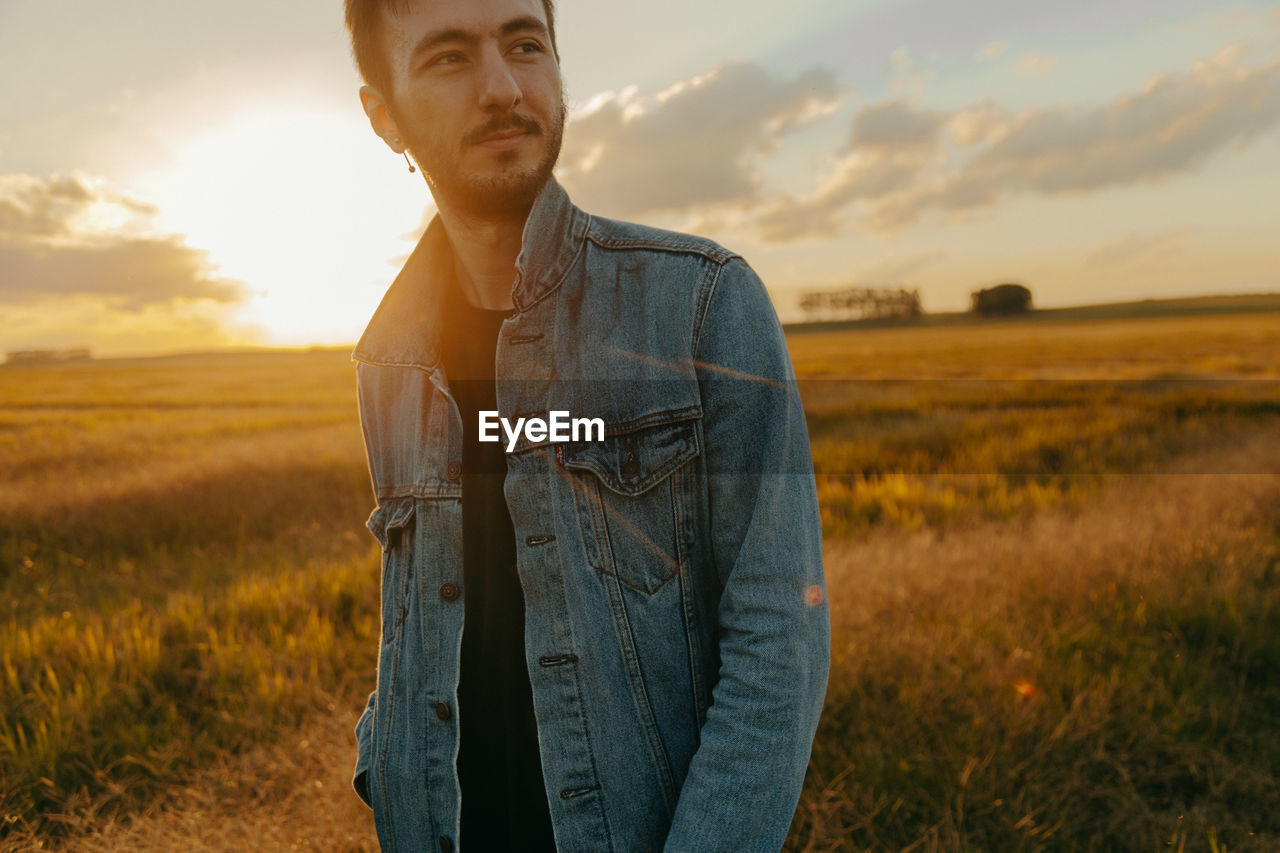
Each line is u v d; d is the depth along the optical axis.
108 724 2.86
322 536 6.20
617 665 0.88
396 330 1.06
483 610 0.99
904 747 2.58
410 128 0.93
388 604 1.10
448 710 0.99
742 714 0.76
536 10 0.93
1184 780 2.54
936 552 4.41
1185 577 3.99
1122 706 2.86
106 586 5.09
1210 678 3.08
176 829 2.22
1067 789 2.40
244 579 4.76
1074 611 3.63
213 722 2.89
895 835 2.25
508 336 0.94
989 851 2.22
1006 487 6.84
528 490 0.92
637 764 0.88
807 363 26.31
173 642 3.70
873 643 3.21
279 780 2.48
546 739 0.90
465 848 1.00
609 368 0.90
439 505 1.02
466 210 0.95
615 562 0.89
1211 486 5.75
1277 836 2.27
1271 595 3.75
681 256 0.91
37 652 3.45
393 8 0.91
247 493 7.48
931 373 21.84
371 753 1.14
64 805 2.37
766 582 0.79
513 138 0.90
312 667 3.16
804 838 2.24
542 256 0.94
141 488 7.66
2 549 5.97
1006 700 2.81
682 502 0.88
